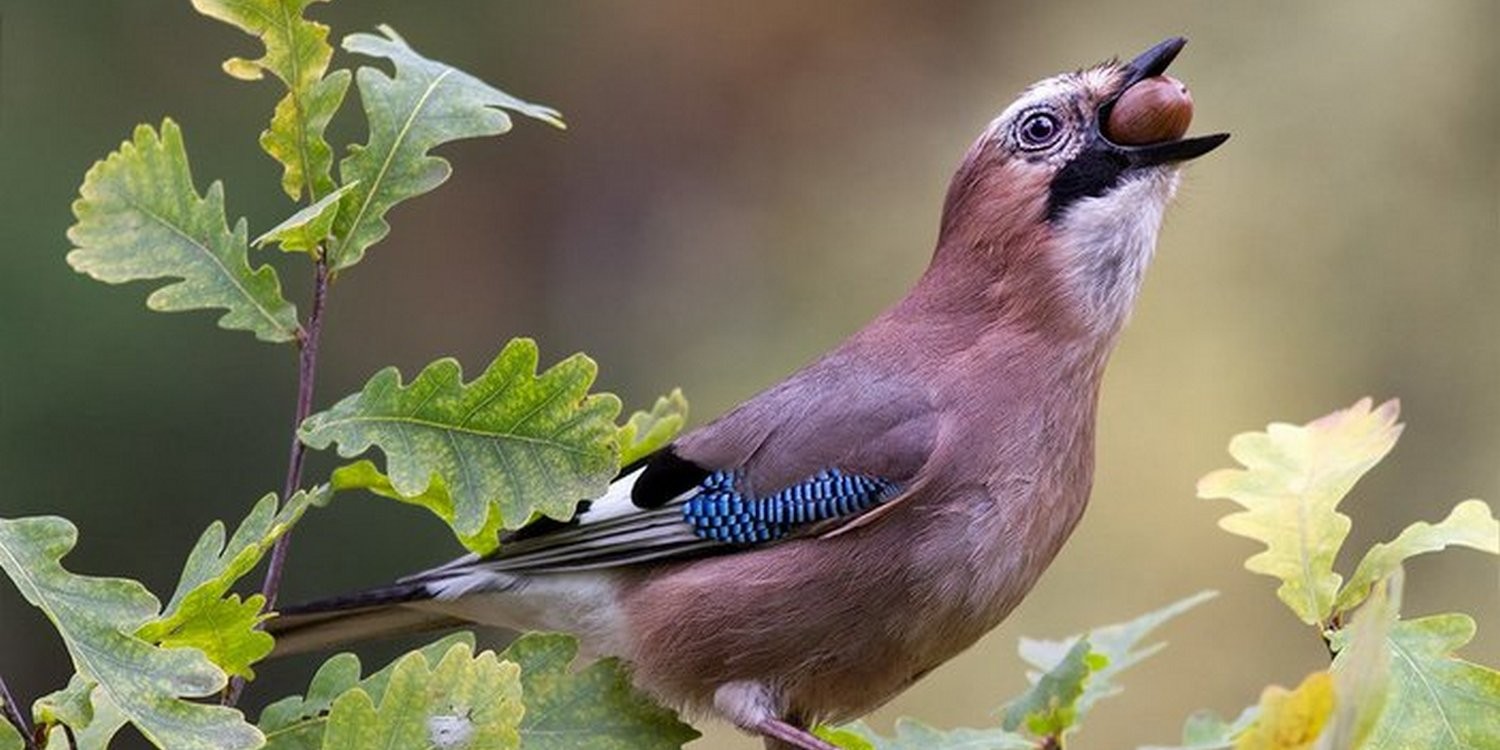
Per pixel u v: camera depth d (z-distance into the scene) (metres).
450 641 4.23
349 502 13.05
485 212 18.06
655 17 18.86
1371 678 3.53
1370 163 15.65
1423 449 14.95
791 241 18.56
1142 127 6.43
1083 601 14.84
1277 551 4.80
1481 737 4.27
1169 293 15.64
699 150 19.14
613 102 18.72
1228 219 15.74
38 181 12.95
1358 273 15.47
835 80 19.28
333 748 3.84
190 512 12.76
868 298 17.92
